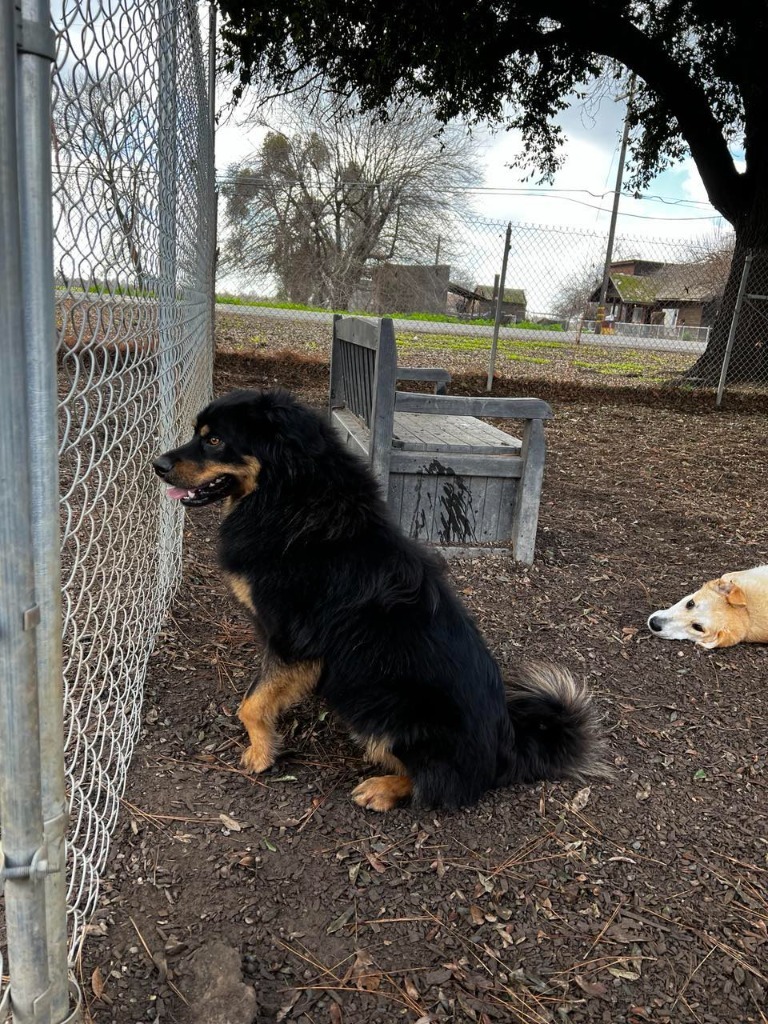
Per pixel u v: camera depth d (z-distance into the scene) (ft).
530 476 14.34
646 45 39.19
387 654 7.79
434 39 32.45
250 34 30.42
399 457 14.10
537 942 6.35
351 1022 5.48
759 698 10.81
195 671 10.09
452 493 14.64
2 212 3.05
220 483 8.23
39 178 3.28
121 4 5.85
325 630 7.89
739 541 17.29
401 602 7.91
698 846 7.72
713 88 43.55
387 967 5.95
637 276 125.29
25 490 3.35
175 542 12.48
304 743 9.04
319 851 7.16
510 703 9.07
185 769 8.13
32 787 3.68
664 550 16.49
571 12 36.81
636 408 36.58
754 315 40.86
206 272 22.06
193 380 15.55
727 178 42.22
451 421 17.85
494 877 7.04
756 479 23.38
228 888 6.54
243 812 7.59
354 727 8.07
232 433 8.11
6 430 3.23
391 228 82.94
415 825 7.68
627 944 6.40
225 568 8.57
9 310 3.14
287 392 8.79
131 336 6.73
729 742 9.67
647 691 10.84
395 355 13.47
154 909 6.21
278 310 64.49
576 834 7.75
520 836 7.66
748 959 6.34
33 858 3.79
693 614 12.18
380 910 6.51
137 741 8.48
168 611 11.65
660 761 9.16
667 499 20.45
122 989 5.43
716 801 8.47
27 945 3.90
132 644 9.00
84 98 4.94
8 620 3.43
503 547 15.02
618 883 7.11
